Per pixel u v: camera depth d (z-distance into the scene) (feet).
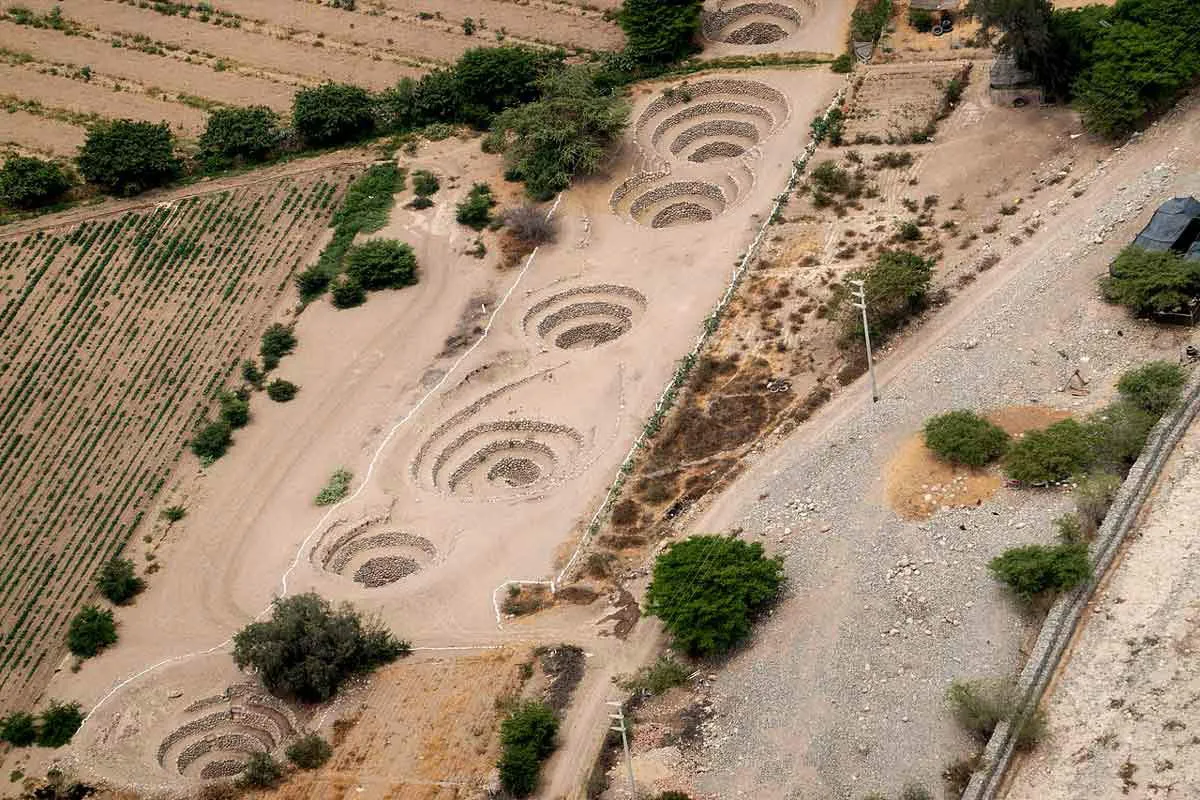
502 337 423.23
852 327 375.66
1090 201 391.86
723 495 351.67
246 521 389.80
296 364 428.56
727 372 387.75
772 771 281.74
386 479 392.27
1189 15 400.67
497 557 363.15
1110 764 260.21
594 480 374.84
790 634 306.76
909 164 431.43
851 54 474.08
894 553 313.73
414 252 453.58
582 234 447.83
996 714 267.18
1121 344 341.62
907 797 262.67
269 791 314.55
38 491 409.49
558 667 324.80
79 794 334.03
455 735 315.78
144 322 449.06
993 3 417.28
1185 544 290.56
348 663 338.54
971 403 342.85
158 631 367.66
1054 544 297.12
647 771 290.76
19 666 368.89
